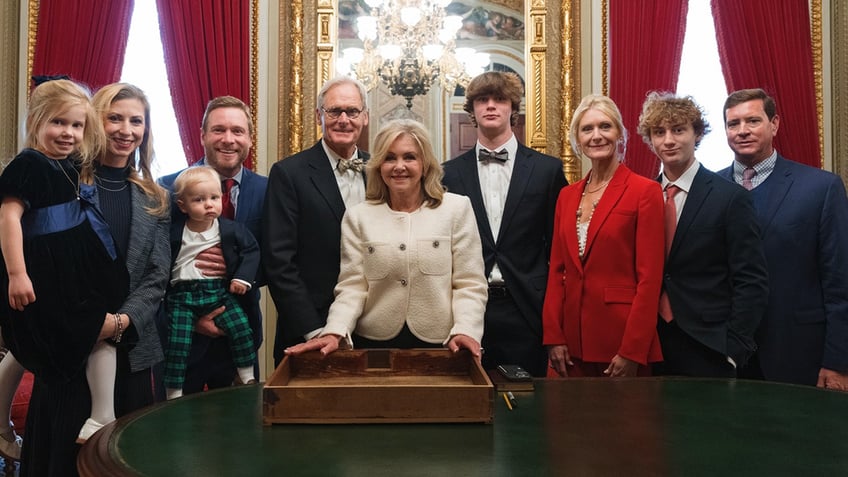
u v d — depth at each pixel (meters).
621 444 1.25
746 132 2.64
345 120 2.41
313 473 1.10
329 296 2.33
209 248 2.42
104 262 1.94
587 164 4.26
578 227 2.41
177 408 1.53
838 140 4.28
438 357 1.67
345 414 1.38
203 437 1.30
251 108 4.26
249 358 2.40
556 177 2.62
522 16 4.30
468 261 2.07
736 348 2.20
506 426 1.37
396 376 1.66
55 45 4.16
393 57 4.25
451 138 4.23
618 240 2.29
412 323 2.03
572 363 2.38
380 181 2.13
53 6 4.16
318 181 2.41
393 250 2.02
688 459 1.16
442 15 4.26
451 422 1.39
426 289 2.02
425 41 4.26
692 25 4.46
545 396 1.64
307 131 4.28
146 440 1.28
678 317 2.26
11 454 2.30
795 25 4.23
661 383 1.79
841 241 2.49
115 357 1.97
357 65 4.26
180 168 4.38
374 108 4.23
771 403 1.57
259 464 1.14
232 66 4.20
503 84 2.62
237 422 1.41
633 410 1.50
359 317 2.07
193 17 4.18
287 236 2.36
